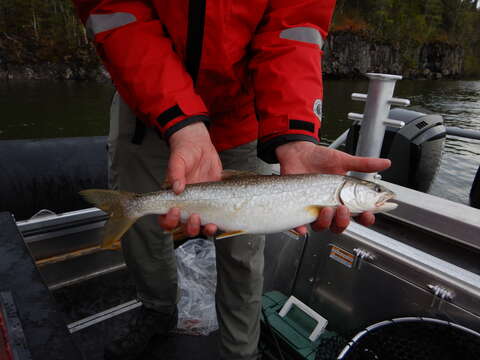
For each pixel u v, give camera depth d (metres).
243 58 0.63
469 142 4.99
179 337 0.83
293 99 0.56
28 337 0.30
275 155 0.60
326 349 0.61
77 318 0.86
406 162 1.35
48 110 8.76
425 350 0.53
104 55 0.59
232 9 0.55
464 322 0.55
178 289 0.82
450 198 2.98
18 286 0.36
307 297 0.81
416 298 0.61
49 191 1.18
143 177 0.69
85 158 1.26
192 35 0.56
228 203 0.57
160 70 0.54
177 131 0.54
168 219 0.53
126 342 0.75
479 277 0.56
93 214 0.95
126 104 0.66
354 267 0.71
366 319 0.69
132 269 0.76
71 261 0.96
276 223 0.57
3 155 1.15
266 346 0.78
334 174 0.59
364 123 0.81
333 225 0.54
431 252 0.64
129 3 0.56
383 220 0.76
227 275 0.68
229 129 0.70
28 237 0.87
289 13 0.57
